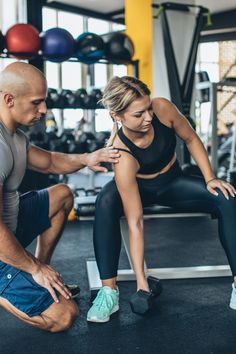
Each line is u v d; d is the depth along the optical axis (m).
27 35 3.74
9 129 1.52
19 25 3.79
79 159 1.88
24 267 1.45
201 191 1.91
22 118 1.50
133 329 1.76
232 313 1.90
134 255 1.88
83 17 8.76
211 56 9.88
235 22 8.55
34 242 3.25
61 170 1.90
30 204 1.81
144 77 4.80
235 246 1.83
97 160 1.83
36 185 4.10
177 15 4.93
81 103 4.35
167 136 1.87
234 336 1.67
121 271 2.37
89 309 1.94
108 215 1.86
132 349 1.59
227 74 9.82
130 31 4.80
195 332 1.72
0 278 1.50
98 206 1.88
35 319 1.51
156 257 2.78
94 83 8.20
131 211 1.85
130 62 4.29
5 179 1.51
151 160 1.86
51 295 1.46
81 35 4.03
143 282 1.88
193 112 5.50
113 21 9.01
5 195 1.60
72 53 3.97
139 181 1.97
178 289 2.21
